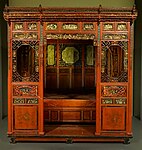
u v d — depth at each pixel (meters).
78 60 7.46
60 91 7.44
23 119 5.89
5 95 8.26
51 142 5.95
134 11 5.64
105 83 5.84
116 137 5.88
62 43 7.40
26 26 5.74
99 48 5.77
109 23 5.73
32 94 5.87
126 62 5.80
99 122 5.88
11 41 5.77
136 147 5.71
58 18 5.68
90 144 5.87
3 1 7.79
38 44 5.77
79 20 5.70
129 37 5.75
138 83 8.07
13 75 5.84
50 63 7.44
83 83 7.48
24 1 7.53
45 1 7.57
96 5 7.56
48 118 6.66
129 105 5.87
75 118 6.67
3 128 7.01
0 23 7.80
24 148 5.62
